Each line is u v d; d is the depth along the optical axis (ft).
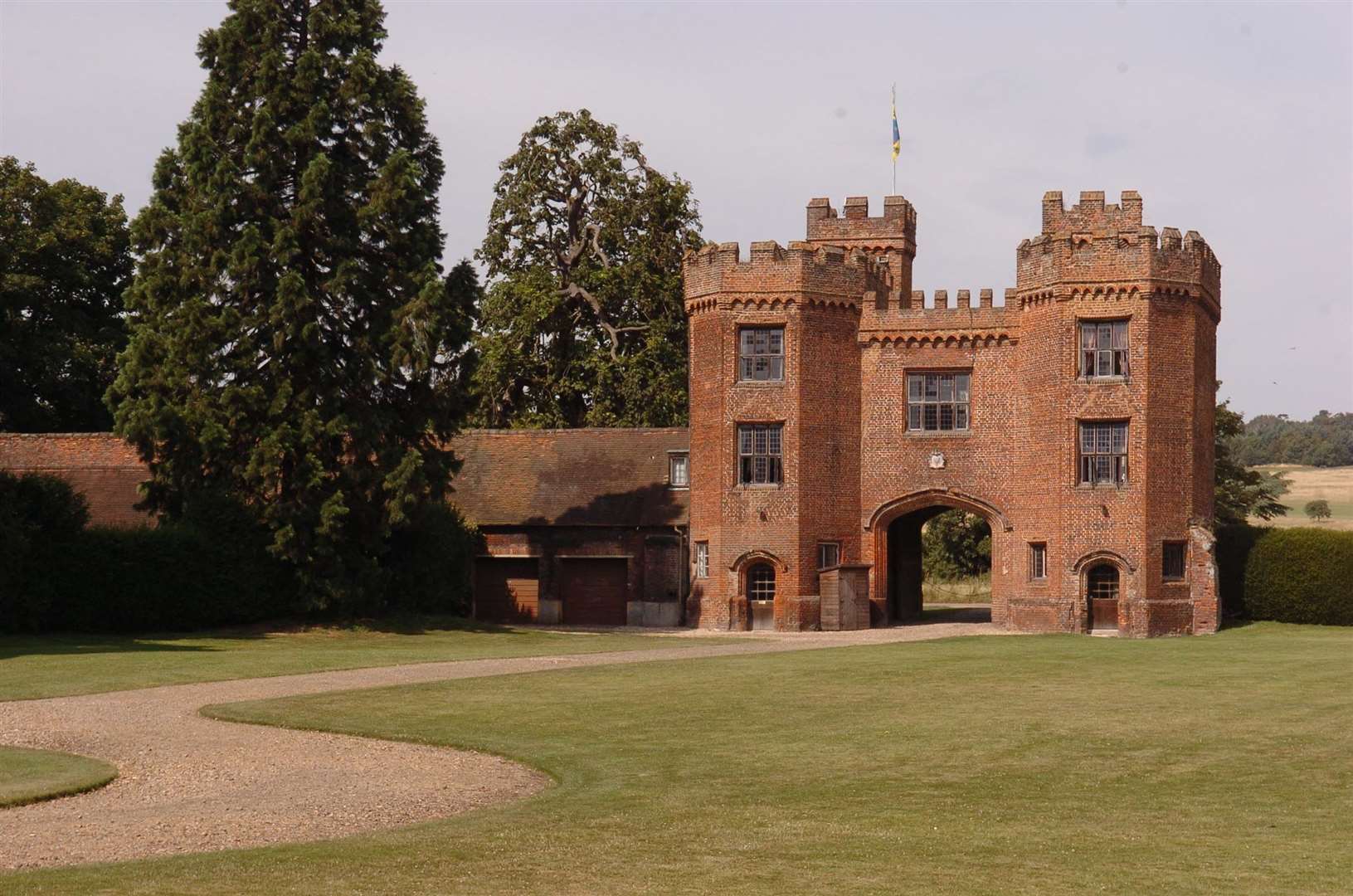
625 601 177.88
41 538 144.87
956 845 54.29
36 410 213.46
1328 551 163.84
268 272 150.92
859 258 171.73
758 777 67.87
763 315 168.35
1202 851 53.57
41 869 50.11
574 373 224.53
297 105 154.51
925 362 169.68
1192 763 70.95
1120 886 48.37
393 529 159.94
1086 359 161.48
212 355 149.89
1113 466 160.56
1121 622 158.51
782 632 164.45
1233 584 169.48
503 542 180.96
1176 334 160.66
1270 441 595.06
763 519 167.12
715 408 169.58
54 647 130.52
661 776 68.39
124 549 146.30
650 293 223.92
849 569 166.40
